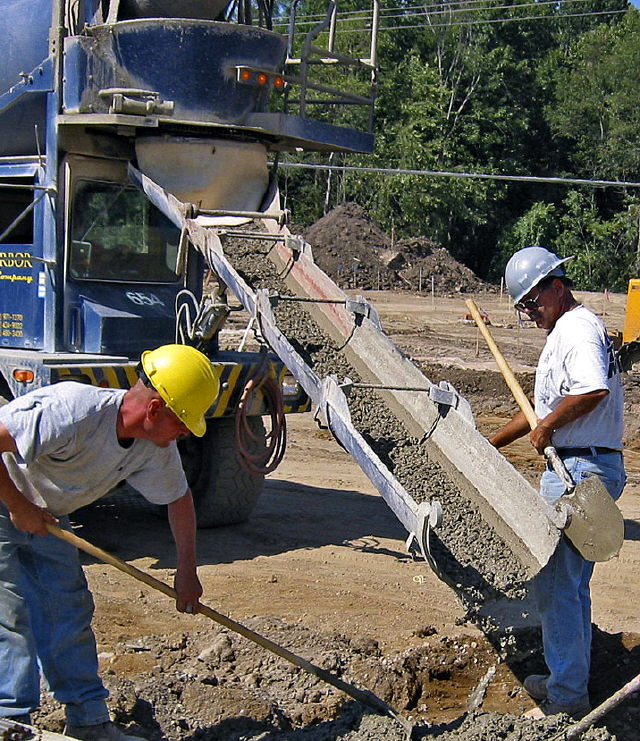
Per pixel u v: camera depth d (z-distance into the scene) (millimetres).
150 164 7203
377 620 5855
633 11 64000
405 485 5039
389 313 27406
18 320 7430
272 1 8195
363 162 52594
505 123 53562
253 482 7672
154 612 5848
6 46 7344
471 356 18422
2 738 3641
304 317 6840
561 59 59250
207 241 6762
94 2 7113
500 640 4812
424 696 4891
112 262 7449
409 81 53719
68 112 7020
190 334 7023
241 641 5199
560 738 3988
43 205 7188
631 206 52312
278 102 8438
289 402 7574
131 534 7480
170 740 4203
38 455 3631
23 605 3832
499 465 4793
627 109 55500
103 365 6680
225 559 6918
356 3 56469
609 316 30109
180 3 7367
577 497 4227
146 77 7004
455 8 57344
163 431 3738
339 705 4531
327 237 39219
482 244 54031
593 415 4410
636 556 7277
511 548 4551
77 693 3988
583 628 4438
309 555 7086
